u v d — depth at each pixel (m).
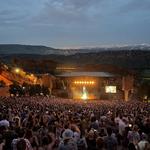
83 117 24.64
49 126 17.94
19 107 39.16
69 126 17.55
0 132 14.90
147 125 20.12
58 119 22.38
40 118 22.02
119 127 20.05
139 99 154.25
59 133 17.47
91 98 158.25
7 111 28.73
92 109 42.72
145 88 156.88
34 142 14.25
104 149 14.30
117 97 157.75
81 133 18.25
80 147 15.33
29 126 18.30
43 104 53.03
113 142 15.94
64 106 49.91
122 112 33.34
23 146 11.66
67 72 190.62
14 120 19.84
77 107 48.06
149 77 178.38
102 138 14.74
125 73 188.50
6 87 117.75
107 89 157.12
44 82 161.50
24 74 166.50
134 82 173.00
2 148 13.71
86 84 161.00
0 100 62.91
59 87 164.12
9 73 159.00
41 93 127.25
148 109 49.31
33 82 164.12
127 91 157.62
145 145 13.85
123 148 18.03
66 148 14.23
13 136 14.04
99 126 20.12
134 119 24.55
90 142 15.50
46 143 14.45
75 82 162.62
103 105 58.84
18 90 113.88
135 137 17.44
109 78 162.88
